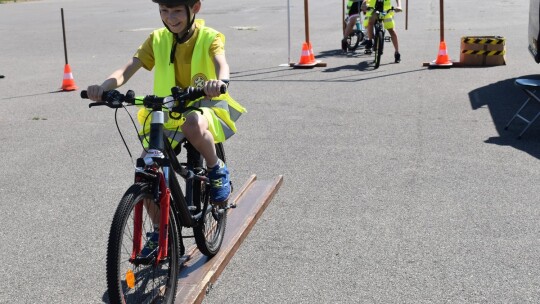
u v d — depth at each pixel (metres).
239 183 6.82
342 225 5.69
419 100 10.58
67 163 7.75
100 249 5.36
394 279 4.70
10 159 7.97
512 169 7.12
